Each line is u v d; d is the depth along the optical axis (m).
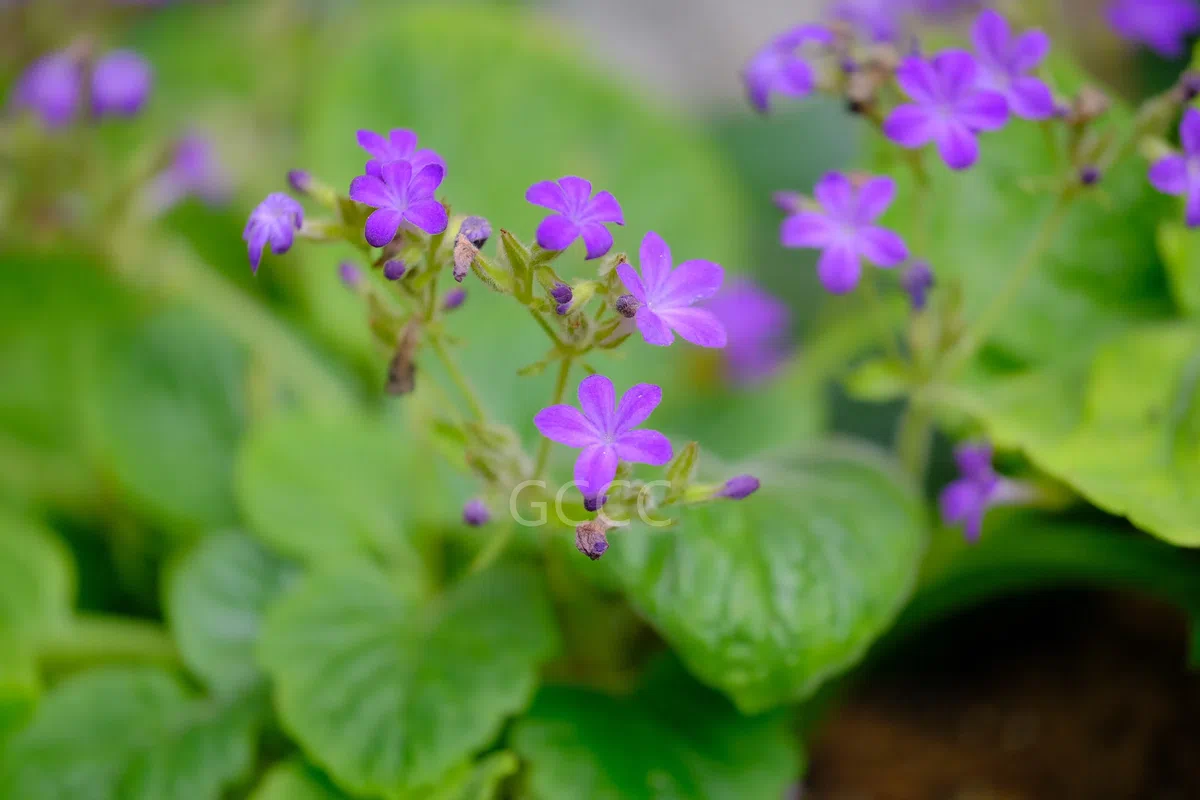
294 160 0.53
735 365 0.51
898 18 0.47
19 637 0.44
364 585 0.44
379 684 0.42
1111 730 0.46
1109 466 0.42
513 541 0.45
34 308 0.51
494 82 0.50
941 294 0.44
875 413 0.52
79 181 0.48
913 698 0.48
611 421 0.37
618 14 0.75
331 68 0.51
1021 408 0.44
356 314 0.48
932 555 0.45
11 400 0.51
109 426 0.48
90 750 0.43
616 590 0.42
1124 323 0.45
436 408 0.43
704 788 0.42
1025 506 0.44
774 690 0.41
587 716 0.43
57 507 0.50
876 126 0.42
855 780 0.46
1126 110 0.45
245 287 0.53
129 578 0.49
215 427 0.48
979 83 0.40
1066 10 0.57
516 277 0.38
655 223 0.51
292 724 0.42
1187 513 0.41
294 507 0.45
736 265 0.51
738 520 0.42
